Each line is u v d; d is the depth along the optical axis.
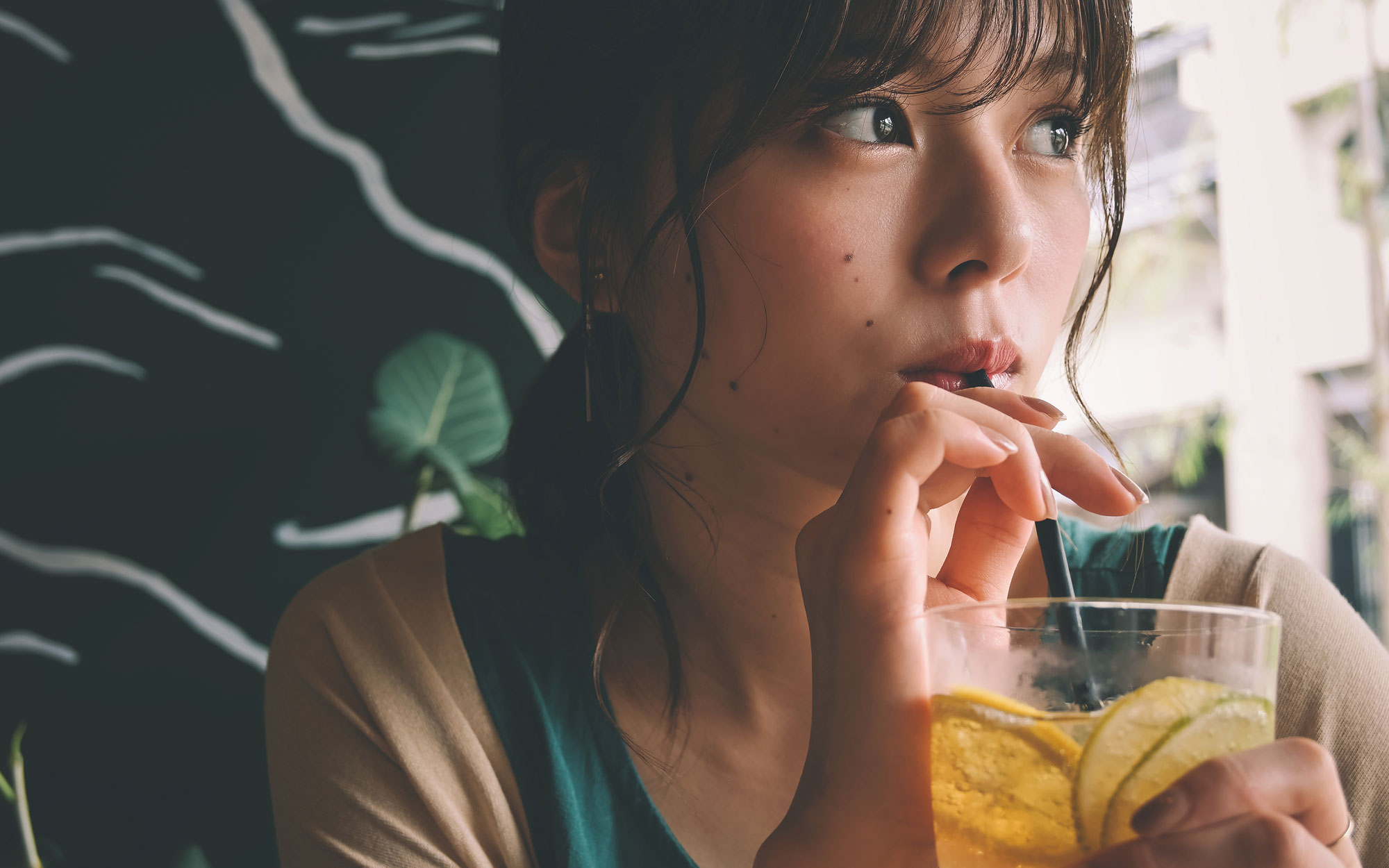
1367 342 1.73
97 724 1.27
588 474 0.60
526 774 0.54
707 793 0.54
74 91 1.31
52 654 1.27
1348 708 0.54
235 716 1.33
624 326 0.56
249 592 1.35
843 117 0.47
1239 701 0.37
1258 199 1.77
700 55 0.49
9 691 1.25
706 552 0.54
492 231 1.48
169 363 1.33
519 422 0.63
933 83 0.47
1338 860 0.36
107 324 1.31
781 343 0.49
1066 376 0.60
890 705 0.42
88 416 1.30
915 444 0.42
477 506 1.37
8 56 1.29
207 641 1.33
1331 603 0.56
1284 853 0.36
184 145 1.35
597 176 0.54
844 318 0.48
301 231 1.39
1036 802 0.37
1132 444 1.88
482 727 0.55
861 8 0.46
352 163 1.42
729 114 0.49
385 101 1.43
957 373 0.48
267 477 1.36
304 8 1.40
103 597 1.29
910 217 0.48
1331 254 1.76
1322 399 1.78
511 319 1.48
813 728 0.44
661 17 0.50
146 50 1.34
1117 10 0.50
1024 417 0.45
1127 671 0.38
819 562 0.44
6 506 1.27
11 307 1.28
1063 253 0.50
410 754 0.54
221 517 1.34
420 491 1.43
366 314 1.41
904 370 0.48
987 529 0.48
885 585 0.42
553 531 0.60
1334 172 1.76
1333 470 1.77
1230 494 1.80
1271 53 1.76
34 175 1.30
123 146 1.33
